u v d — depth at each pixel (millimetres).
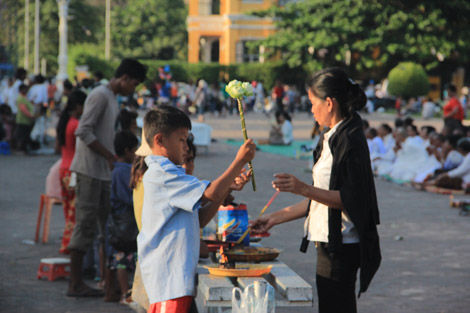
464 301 7277
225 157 20891
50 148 21828
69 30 80938
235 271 3955
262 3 59719
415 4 53312
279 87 45250
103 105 7297
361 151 4102
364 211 4086
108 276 7137
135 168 4598
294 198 14031
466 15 52594
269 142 25094
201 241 4598
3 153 20703
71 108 8648
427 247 9852
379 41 52000
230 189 3986
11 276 8094
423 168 16234
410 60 53625
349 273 4262
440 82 58562
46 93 21375
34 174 16641
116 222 6898
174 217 3773
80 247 7289
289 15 54562
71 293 7309
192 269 3764
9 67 69562
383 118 41250
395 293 7562
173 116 3871
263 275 4367
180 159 3938
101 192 7406
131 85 7500
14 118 21828
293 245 9922
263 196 14188
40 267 8094
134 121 8000
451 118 19547
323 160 4301
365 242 4164
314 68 53656
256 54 59500
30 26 81750
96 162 7293
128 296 6984
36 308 6875
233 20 59406
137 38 79812
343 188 4078
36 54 63781
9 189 14422
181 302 3730
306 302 3697
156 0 80750
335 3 53594
